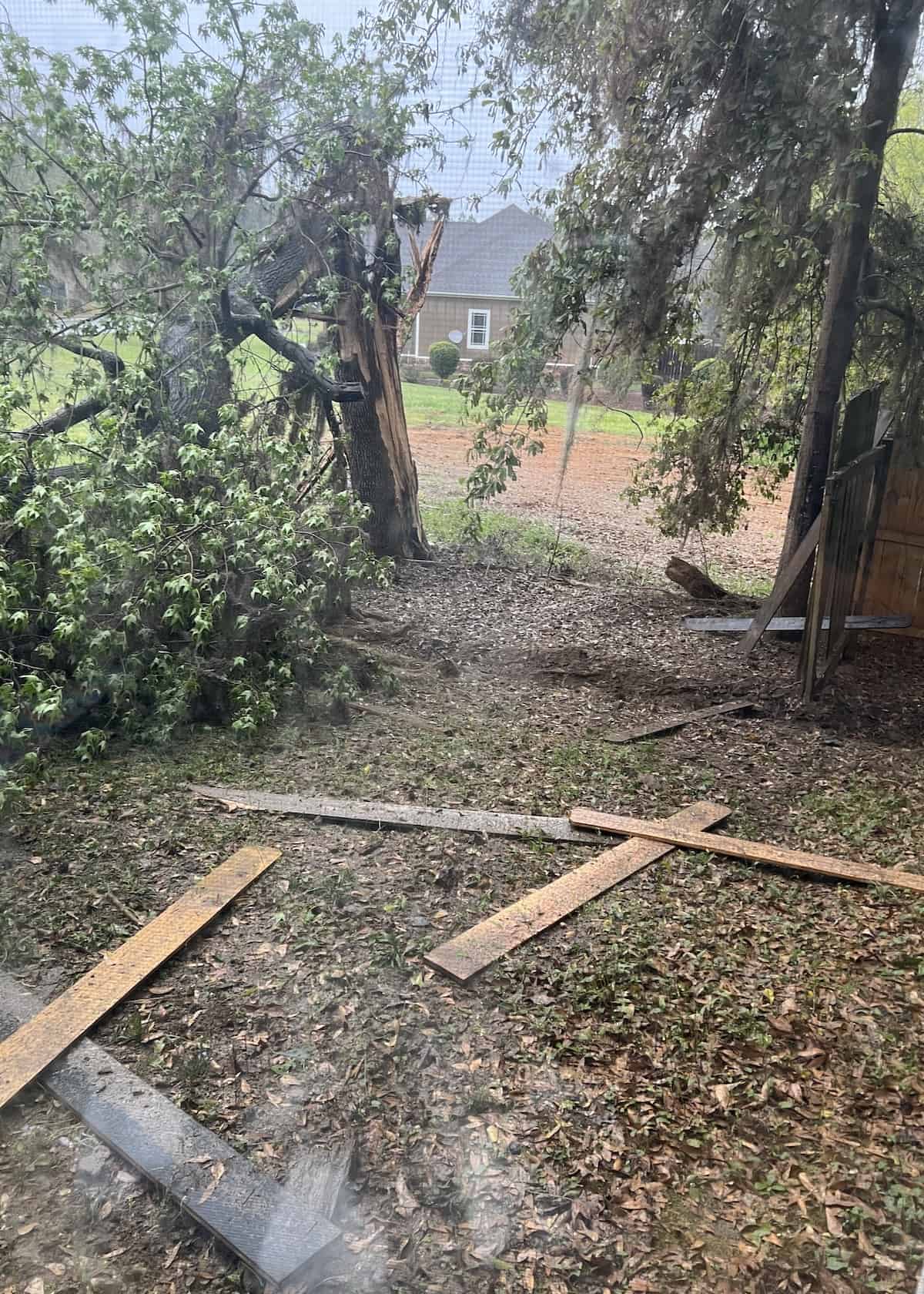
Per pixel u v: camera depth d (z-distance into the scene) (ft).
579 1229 8.70
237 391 26.40
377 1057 10.73
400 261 31.58
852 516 24.64
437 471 51.37
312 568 22.15
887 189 28.76
